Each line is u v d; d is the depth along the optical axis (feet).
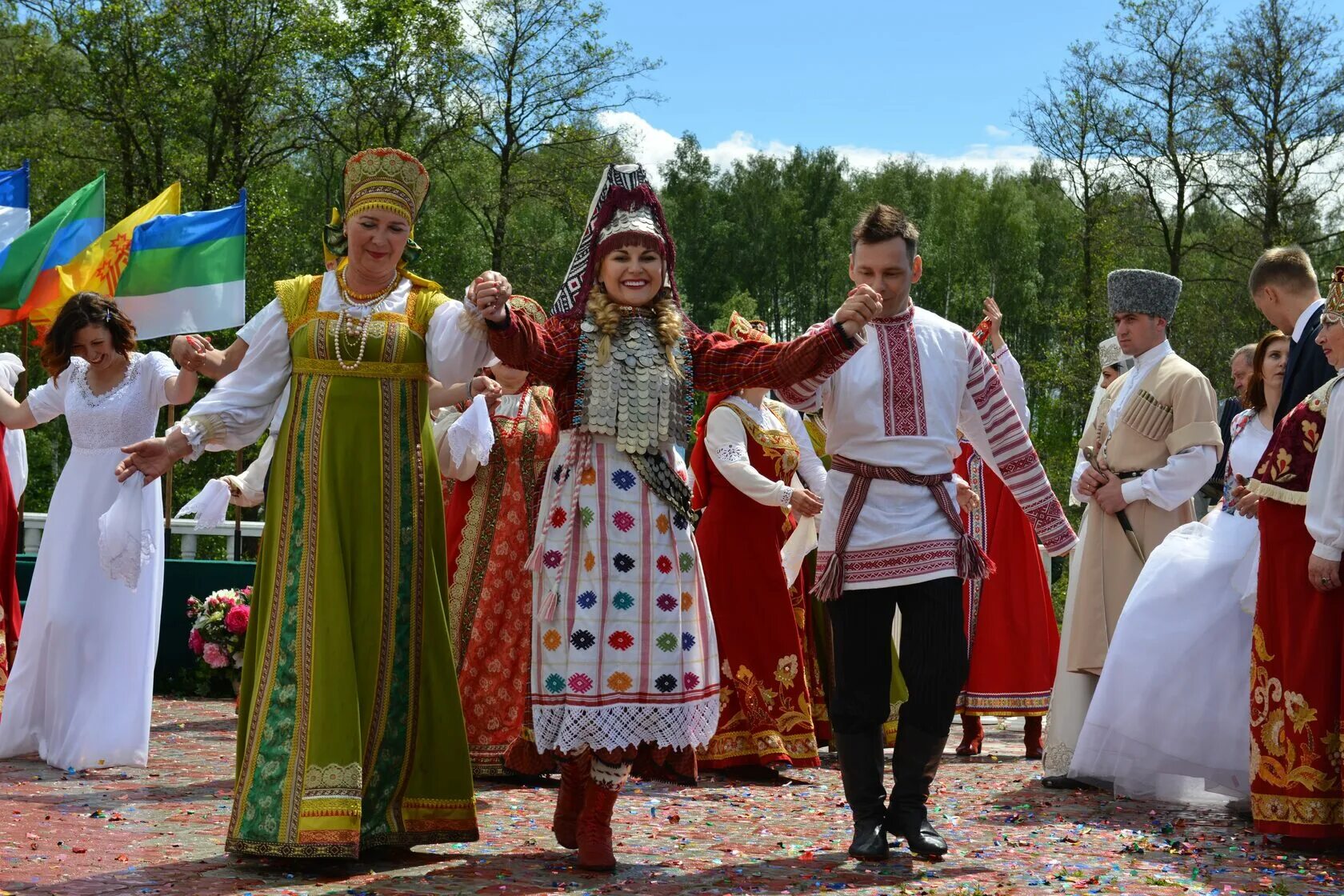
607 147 100.12
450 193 103.55
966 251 182.80
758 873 12.42
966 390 14.19
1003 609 21.89
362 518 12.78
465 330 12.68
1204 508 29.30
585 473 12.64
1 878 11.55
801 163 213.87
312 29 91.04
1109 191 100.53
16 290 29.84
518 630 18.85
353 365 12.93
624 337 12.82
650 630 12.48
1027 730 22.20
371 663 12.65
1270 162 92.53
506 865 12.57
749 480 19.16
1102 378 26.30
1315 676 14.28
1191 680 16.60
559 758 12.76
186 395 19.62
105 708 18.74
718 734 19.51
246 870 12.07
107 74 90.63
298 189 109.70
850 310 12.53
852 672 13.56
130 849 13.00
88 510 19.20
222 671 28.40
